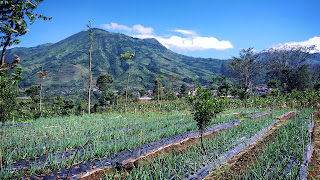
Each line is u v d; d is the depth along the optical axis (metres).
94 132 11.98
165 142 9.71
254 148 9.07
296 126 12.80
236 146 9.12
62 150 7.98
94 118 19.02
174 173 5.93
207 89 8.14
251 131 11.91
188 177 5.85
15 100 7.97
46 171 5.93
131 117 20.00
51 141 9.23
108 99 42.09
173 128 12.72
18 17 4.37
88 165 6.42
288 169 6.30
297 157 7.23
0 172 5.13
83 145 8.60
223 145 8.88
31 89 45.72
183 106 31.00
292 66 67.19
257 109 29.31
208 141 9.44
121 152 7.87
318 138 11.16
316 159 7.65
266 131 13.06
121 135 11.00
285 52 67.62
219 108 8.18
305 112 21.69
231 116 20.17
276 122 16.94
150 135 10.73
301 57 66.00
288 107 31.00
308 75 66.50
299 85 64.50
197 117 8.12
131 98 49.62
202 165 6.64
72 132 11.66
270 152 7.63
